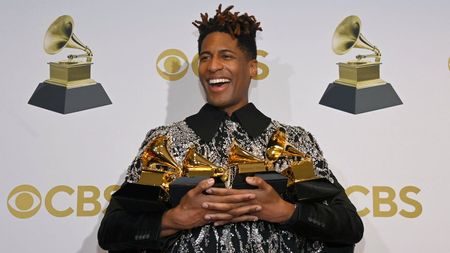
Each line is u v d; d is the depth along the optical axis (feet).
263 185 4.27
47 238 6.01
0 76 6.18
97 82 6.24
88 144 6.15
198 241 4.51
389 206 6.14
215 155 4.75
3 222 5.99
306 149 4.99
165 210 4.62
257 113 5.11
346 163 6.19
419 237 6.10
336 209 4.77
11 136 6.10
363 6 6.40
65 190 6.08
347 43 6.36
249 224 4.58
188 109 6.28
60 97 6.19
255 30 5.57
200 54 5.37
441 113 6.25
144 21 6.34
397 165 6.18
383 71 6.32
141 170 4.84
